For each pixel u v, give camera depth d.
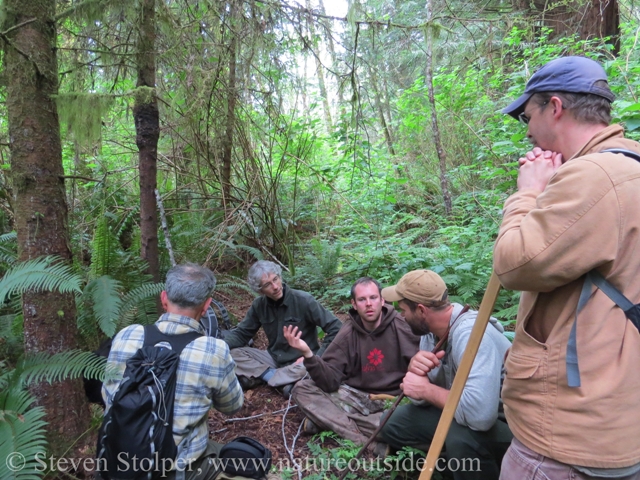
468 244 5.15
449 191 7.10
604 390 1.05
